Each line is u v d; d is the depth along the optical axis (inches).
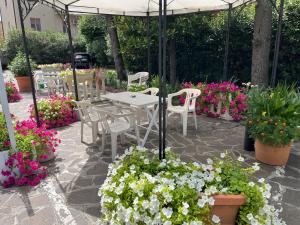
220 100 234.7
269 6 239.5
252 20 295.1
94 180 134.6
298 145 174.1
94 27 618.2
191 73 367.6
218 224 78.5
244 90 238.1
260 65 254.2
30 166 136.1
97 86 310.8
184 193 80.1
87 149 175.6
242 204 81.0
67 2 220.4
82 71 347.9
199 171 92.8
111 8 264.2
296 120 137.3
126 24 380.8
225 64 260.5
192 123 228.2
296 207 109.3
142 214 80.0
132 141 188.1
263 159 147.9
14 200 119.0
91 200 117.5
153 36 360.2
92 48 649.0
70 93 285.9
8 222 104.6
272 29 268.1
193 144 179.9
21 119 255.6
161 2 94.0
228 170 92.0
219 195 80.7
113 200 87.3
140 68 423.2
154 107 204.4
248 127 160.2
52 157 160.2
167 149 107.1
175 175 89.7
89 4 242.5
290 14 259.6
